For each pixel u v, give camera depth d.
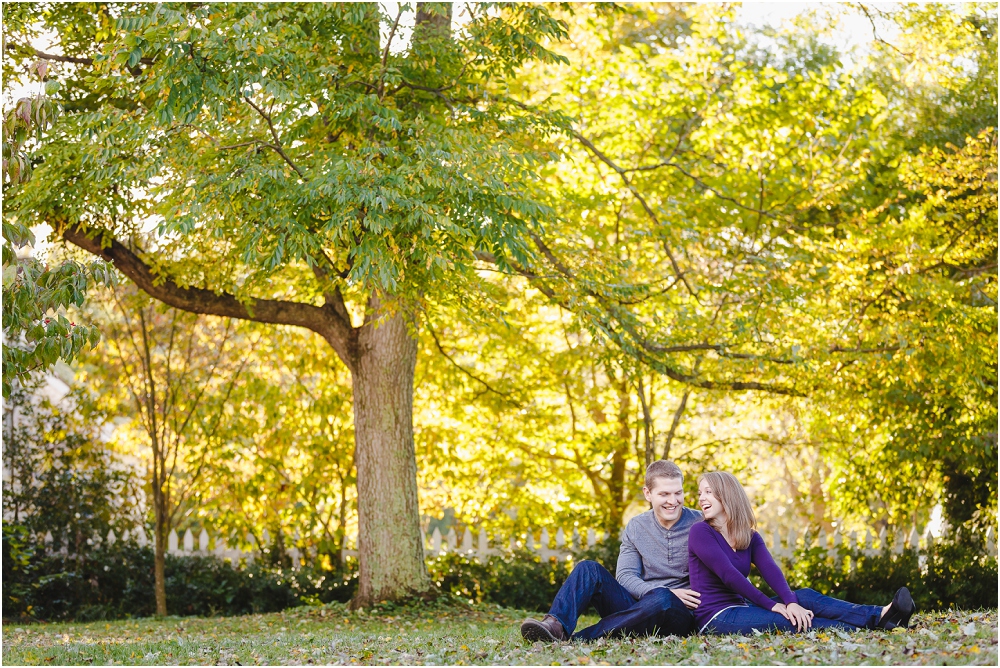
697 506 12.84
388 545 10.24
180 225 7.73
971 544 12.04
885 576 12.05
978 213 12.02
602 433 14.02
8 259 5.70
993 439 11.72
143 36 7.10
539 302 11.87
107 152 8.40
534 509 13.88
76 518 12.40
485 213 7.89
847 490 13.06
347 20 8.70
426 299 9.61
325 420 13.10
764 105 12.08
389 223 7.20
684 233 11.10
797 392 11.11
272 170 7.70
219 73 7.34
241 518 13.00
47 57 9.90
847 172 11.88
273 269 8.62
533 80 12.46
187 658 5.70
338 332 10.61
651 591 5.15
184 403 12.91
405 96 9.38
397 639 6.45
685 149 11.93
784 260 10.93
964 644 4.37
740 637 4.75
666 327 10.91
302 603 12.41
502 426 13.95
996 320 10.80
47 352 5.78
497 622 9.49
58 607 11.89
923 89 13.80
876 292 10.95
